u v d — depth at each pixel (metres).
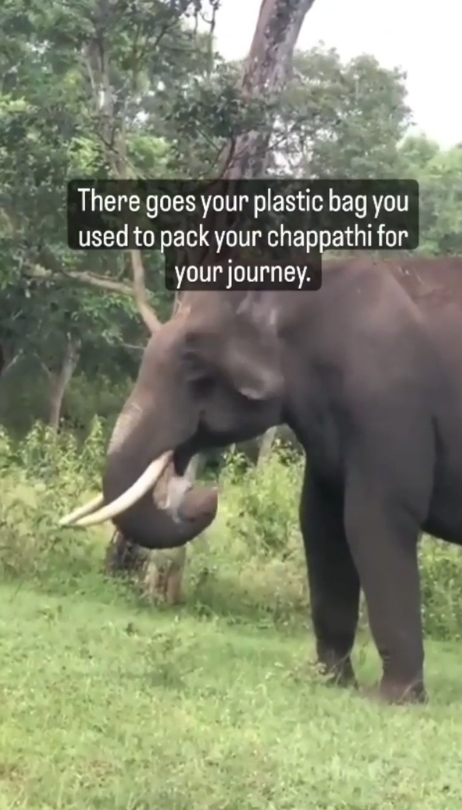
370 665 10.55
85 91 13.13
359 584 9.28
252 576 13.19
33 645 8.77
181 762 6.03
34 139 12.80
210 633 11.04
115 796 5.52
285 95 12.69
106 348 25.78
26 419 30.56
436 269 9.01
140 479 8.45
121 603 12.34
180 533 8.53
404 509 8.52
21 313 15.11
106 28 12.66
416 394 8.52
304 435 8.75
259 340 8.58
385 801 5.86
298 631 12.27
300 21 12.69
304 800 5.72
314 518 9.19
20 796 5.49
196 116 12.12
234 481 13.79
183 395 8.61
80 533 13.38
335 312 8.63
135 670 8.20
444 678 10.23
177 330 8.67
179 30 12.79
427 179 25.81
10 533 13.01
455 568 13.20
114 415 29.86
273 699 7.85
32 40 12.95
